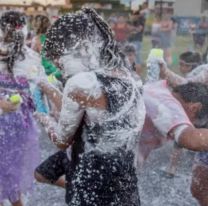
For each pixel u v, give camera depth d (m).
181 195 4.27
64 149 2.45
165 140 2.82
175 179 4.57
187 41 10.38
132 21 10.45
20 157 3.57
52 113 2.65
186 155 4.77
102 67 2.33
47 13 10.51
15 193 3.62
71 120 2.29
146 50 9.99
